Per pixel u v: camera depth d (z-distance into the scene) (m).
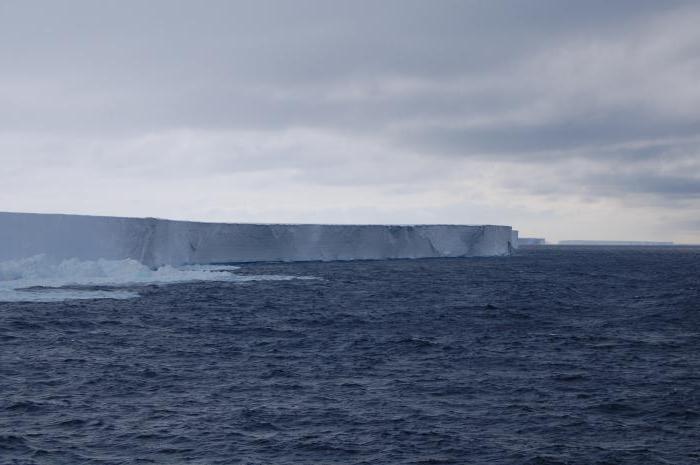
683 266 124.81
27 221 69.12
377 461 18.81
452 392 25.86
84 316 45.44
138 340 37.34
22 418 22.33
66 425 21.62
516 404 24.22
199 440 20.30
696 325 43.88
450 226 134.88
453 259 140.00
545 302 58.22
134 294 57.56
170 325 42.84
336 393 25.67
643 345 36.06
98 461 18.66
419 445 20.02
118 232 76.38
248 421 22.09
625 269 112.62
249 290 65.00
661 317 47.75
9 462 18.52
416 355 33.19
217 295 59.94
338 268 100.94
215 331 40.75
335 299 59.03
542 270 106.31
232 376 28.47
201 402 24.39
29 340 36.72
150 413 22.97
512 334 39.91
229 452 19.38
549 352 34.06
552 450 19.70
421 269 102.50
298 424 21.84
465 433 21.05
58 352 33.56
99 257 73.62
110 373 28.92
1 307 48.41
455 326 43.31
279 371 29.39
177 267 86.25
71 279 66.38
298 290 66.19
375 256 122.31
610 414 23.09
